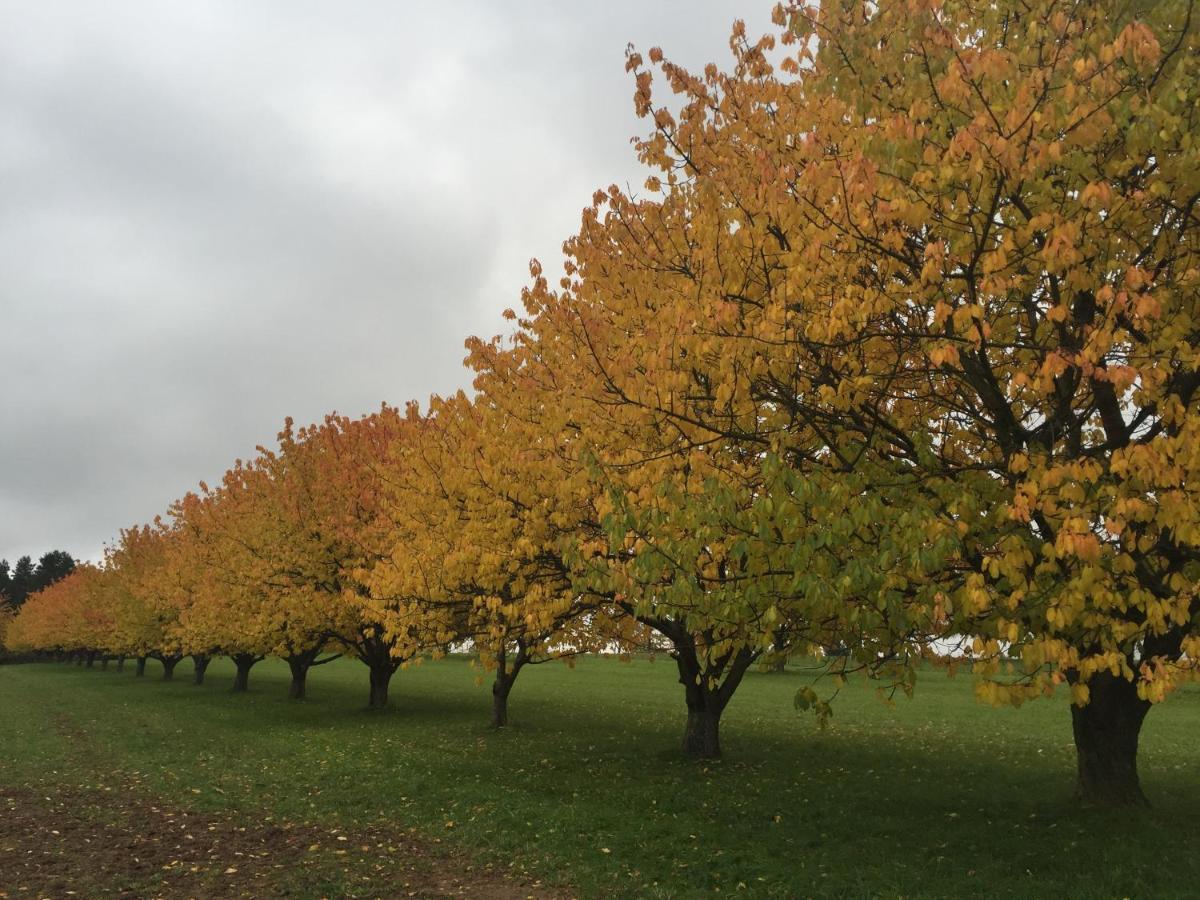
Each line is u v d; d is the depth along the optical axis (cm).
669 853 891
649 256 873
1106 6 611
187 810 1171
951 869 804
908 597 685
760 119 790
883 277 671
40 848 949
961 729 2116
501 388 1184
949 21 679
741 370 651
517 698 3083
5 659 10519
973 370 754
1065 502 591
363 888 788
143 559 4303
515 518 1106
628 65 805
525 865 866
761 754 1623
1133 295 491
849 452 750
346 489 2381
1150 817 923
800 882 775
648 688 3603
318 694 3412
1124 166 597
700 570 761
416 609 1324
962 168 557
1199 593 541
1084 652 646
